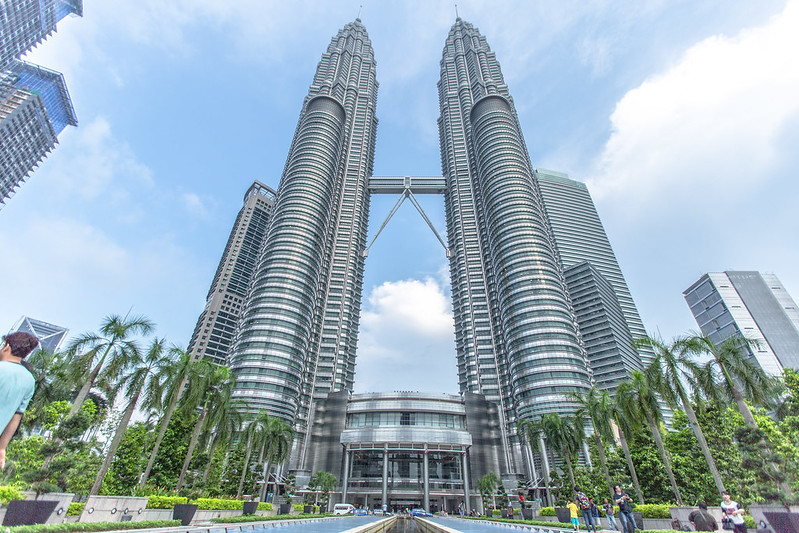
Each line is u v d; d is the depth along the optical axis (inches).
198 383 1534.2
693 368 1315.2
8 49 6353.3
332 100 7514.8
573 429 1919.3
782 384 1365.7
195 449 1838.1
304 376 4965.6
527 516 1825.8
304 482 3998.5
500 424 4849.9
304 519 1585.9
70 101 7298.2
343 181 7568.9
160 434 1460.4
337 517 2073.1
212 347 6756.9
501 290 5142.7
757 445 978.1
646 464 1750.7
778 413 1342.3
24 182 6850.4
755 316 7190.0
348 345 5944.9
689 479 1628.9
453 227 7155.5
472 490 4018.2
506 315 4891.7
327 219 6254.9
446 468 4185.5
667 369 1357.0
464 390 5629.9
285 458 2347.4
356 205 7308.1
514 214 5497.1
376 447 4109.3
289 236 5546.3
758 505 707.4
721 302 7524.6
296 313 4938.5
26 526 583.8
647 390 1462.8
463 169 7593.5
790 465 909.2
